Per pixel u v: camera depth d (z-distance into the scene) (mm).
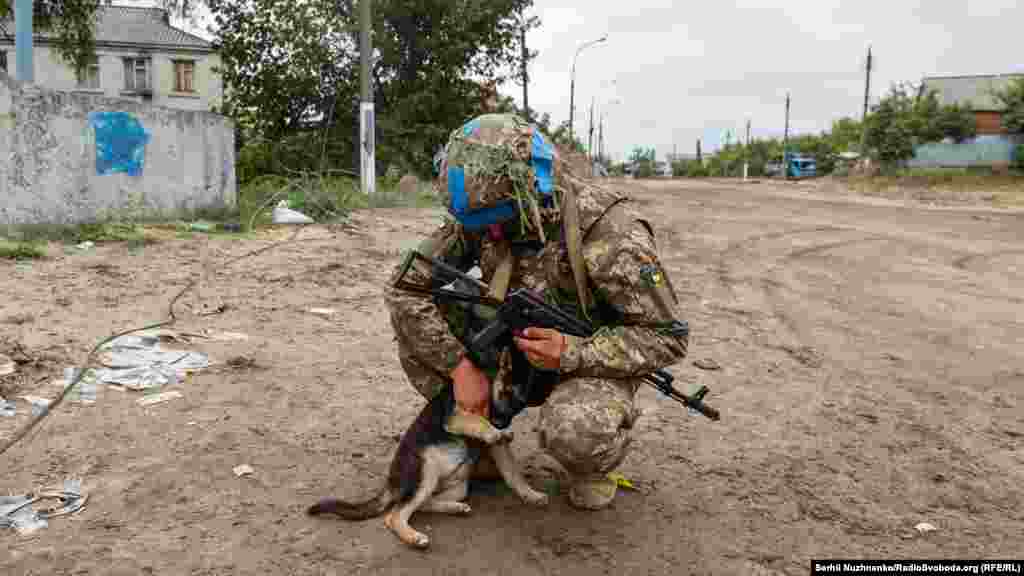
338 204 14305
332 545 2961
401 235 11758
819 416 4824
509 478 3279
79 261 7594
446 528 3129
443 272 3094
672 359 3018
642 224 3025
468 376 3072
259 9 21094
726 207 24578
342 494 3369
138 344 5133
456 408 3125
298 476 3521
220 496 3289
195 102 37250
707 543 3141
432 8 22375
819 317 8078
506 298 2992
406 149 22312
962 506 3629
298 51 21188
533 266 3064
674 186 40469
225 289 7016
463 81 24062
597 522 3250
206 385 4578
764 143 73500
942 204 29188
